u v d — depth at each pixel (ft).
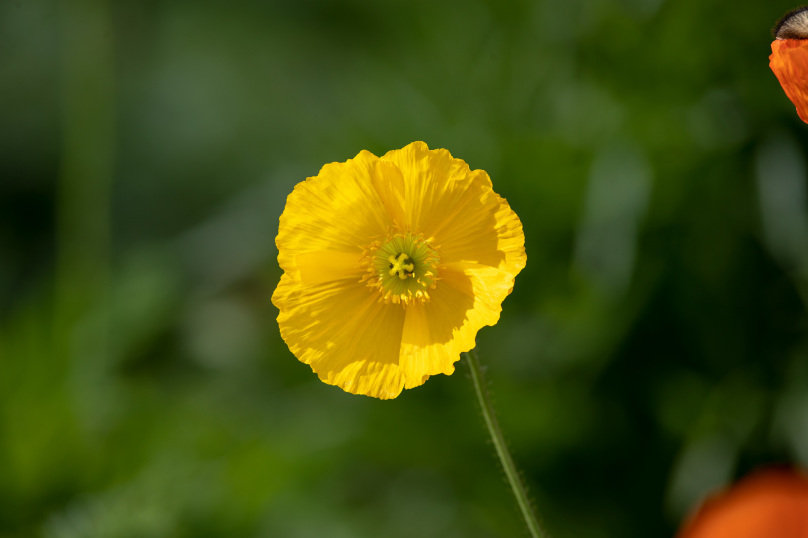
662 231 4.32
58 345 4.98
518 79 4.82
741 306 4.29
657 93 4.34
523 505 2.60
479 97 4.92
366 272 2.67
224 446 4.66
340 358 2.67
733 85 4.25
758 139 4.23
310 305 2.67
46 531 4.08
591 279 4.32
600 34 4.38
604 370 4.45
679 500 4.19
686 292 4.33
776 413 4.18
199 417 4.85
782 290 4.24
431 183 2.66
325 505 4.75
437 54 5.11
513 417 4.41
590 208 4.32
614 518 4.42
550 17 4.72
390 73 5.31
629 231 4.24
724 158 4.26
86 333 5.17
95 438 4.69
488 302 2.64
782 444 4.17
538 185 4.51
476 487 4.59
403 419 4.63
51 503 4.42
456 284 2.67
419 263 2.66
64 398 4.75
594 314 4.37
